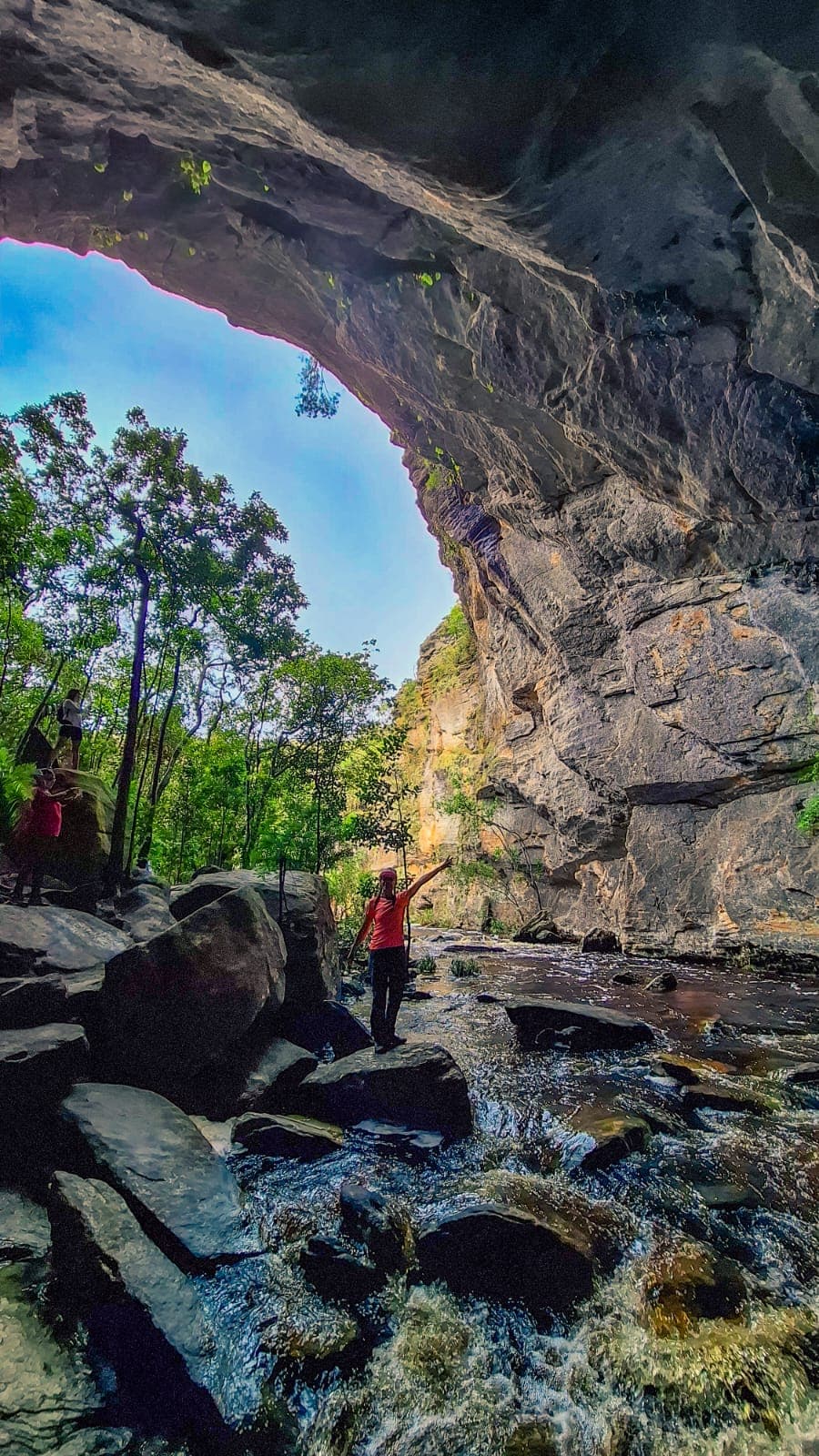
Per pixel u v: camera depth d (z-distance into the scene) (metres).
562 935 22.39
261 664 16.39
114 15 3.80
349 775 14.79
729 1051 7.18
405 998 10.05
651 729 17.73
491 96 3.95
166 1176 3.71
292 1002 6.75
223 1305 3.06
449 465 16.31
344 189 6.57
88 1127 3.91
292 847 13.75
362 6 3.44
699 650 15.79
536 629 21.89
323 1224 3.74
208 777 15.70
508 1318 3.15
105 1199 3.40
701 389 8.30
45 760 11.29
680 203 5.22
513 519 18.33
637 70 3.84
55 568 12.64
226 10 3.50
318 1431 2.60
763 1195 4.13
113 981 5.01
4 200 6.82
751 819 15.45
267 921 6.08
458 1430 2.63
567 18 3.51
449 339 9.53
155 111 5.40
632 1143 4.71
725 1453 2.49
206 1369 2.74
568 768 21.97
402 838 14.18
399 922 6.10
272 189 6.53
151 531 12.65
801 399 7.71
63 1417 2.52
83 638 13.26
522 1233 3.44
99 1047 4.91
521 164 4.46
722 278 6.18
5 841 8.89
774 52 3.62
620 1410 2.69
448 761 35.72
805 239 4.88
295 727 15.38
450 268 8.05
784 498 9.45
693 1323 3.06
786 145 4.27
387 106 4.02
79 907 8.83
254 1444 2.53
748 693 14.89
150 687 17.34
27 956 5.93
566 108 4.07
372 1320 3.12
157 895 9.84
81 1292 2.99
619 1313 3.16
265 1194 3.98
